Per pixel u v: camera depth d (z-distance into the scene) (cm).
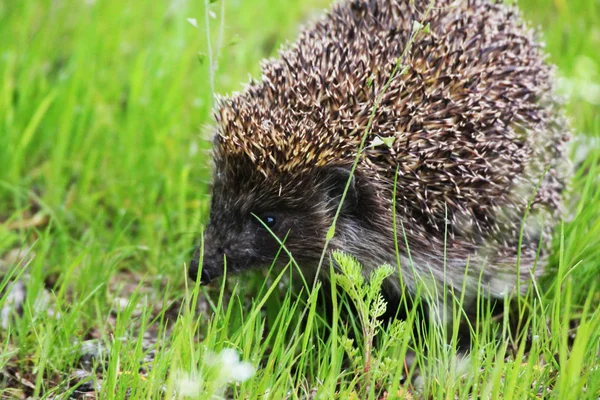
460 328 801
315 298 636
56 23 1312
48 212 931
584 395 581
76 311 726
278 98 795
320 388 599
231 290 823
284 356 632
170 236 907
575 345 561
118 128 1086
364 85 788
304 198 774
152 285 868
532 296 743
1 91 1087
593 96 1081
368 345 633
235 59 1280
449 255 796
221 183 791
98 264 850
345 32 862
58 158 1022
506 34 866
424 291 786
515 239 831
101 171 1048
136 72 1124
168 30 1354
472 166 786
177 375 584
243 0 1454
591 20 1389
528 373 593
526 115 833
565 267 777
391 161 773
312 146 757
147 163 1026
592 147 984
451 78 795
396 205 784
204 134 899
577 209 856
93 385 686
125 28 1331
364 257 796
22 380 695
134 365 621
